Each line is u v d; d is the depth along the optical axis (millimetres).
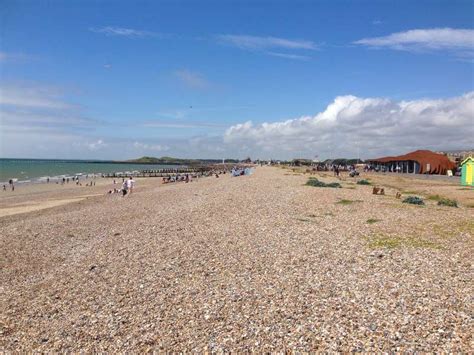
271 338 9656
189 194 46781
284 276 14195
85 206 41875
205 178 98562
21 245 22078
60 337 10578
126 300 12766
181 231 22672
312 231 21453
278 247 18266
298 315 10828
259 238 20203
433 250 17234
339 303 11500
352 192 40438
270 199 35188
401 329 9703
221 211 29172
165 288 13602
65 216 32250
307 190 42281
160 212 31406
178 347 9602
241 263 16016
